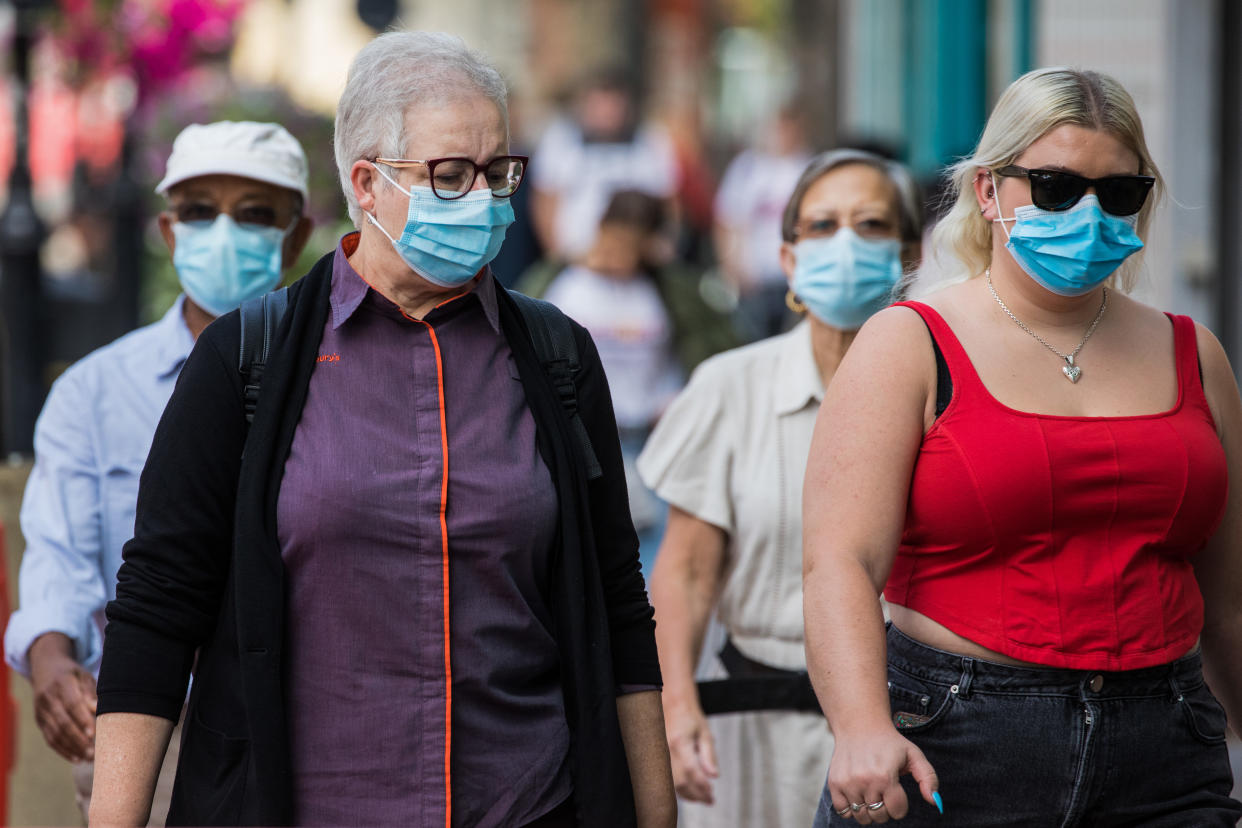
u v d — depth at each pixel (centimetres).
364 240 999
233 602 948
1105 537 987
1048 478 973
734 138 7412
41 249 2594
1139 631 984
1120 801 998
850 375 1020
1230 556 1070
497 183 979
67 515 1262
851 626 968
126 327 2980
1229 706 1106
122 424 1274
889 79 4153
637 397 2939
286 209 1314
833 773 943
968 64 3541
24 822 1548
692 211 5153
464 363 991
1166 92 2527
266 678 930
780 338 1405
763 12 7481
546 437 986
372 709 943
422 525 947
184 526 952
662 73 7450
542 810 960
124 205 2959
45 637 1244
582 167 4234
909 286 1208
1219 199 2491
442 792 941
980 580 995
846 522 991
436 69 970
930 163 3638
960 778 995
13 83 2578
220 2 2888
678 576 1357
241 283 1292
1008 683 985
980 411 993
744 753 1359
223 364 966
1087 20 2572
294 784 942
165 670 950
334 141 1007
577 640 973
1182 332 1051
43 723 1251
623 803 970
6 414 1631
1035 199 985
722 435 1357
